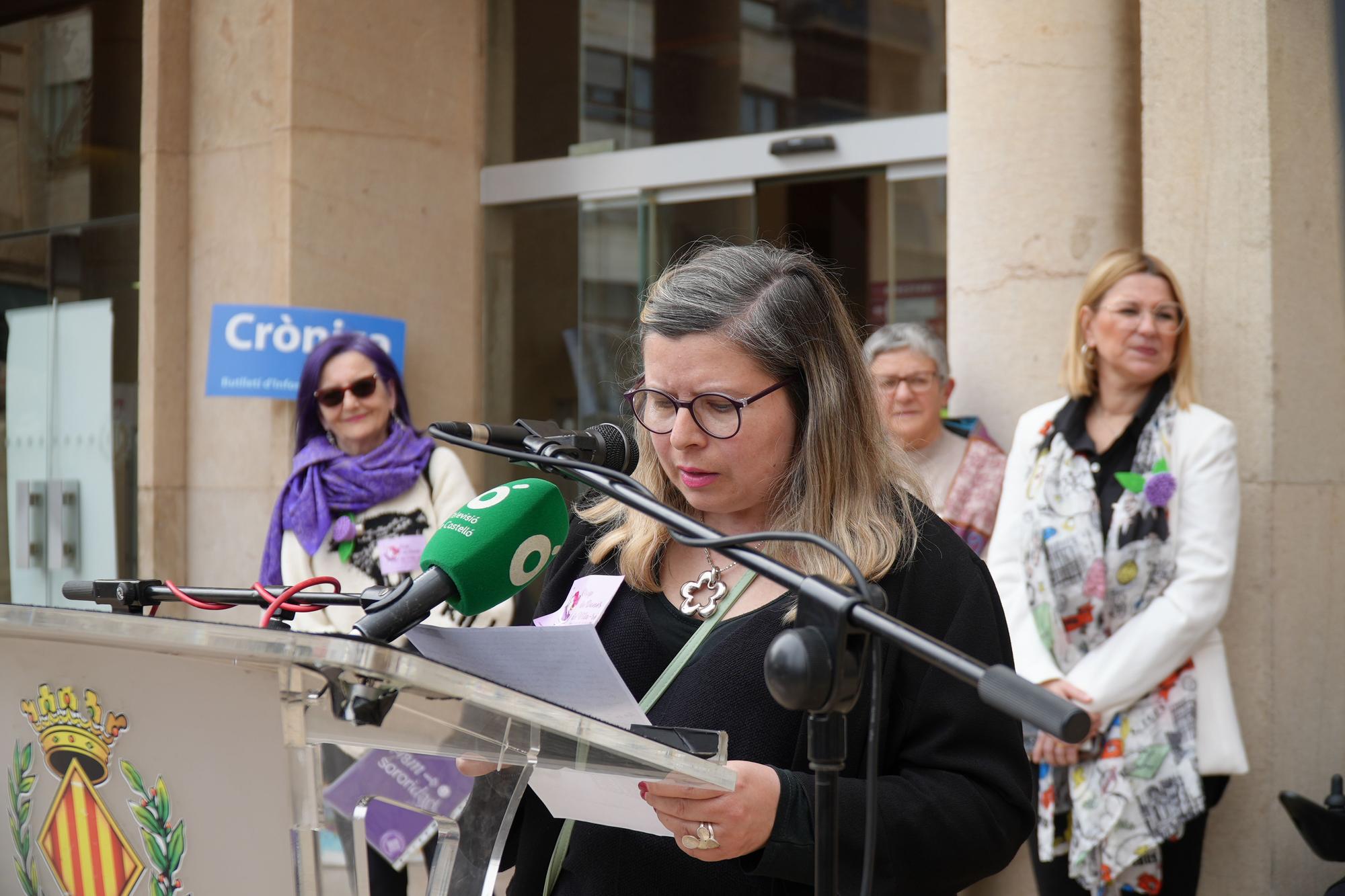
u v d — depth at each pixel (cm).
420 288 563
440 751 110
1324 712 332
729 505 162
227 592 149
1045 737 299
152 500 554
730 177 526
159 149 559
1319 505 334
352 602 145
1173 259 337
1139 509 301
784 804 139
